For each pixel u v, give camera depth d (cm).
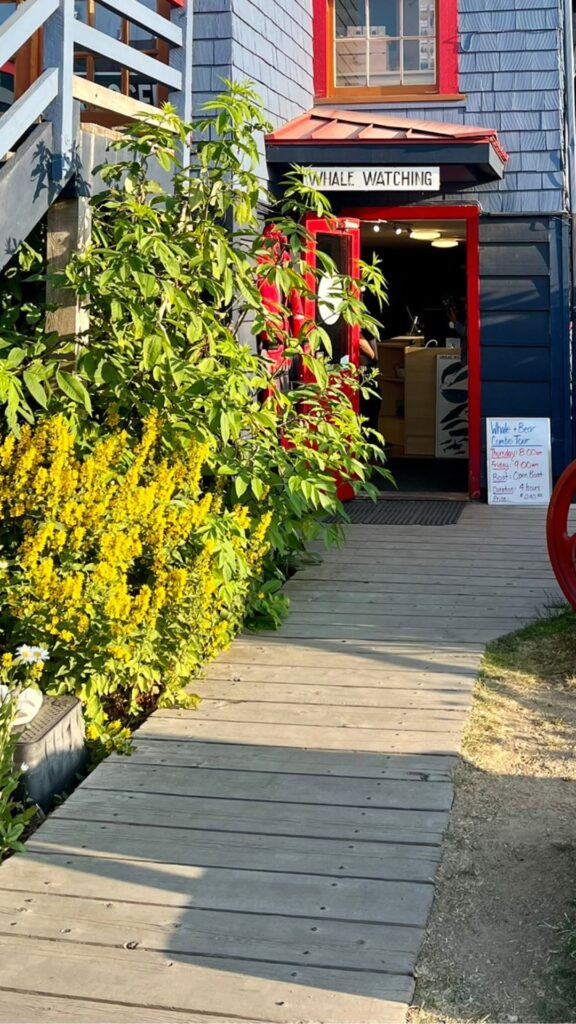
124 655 442
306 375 891
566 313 936
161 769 426
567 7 925
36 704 414
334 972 297
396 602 642
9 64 721
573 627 575
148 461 533
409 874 346
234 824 380
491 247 942
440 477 1098
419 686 509
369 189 860
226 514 532
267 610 593
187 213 600
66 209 545
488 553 757
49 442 482
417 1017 281
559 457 947
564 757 432
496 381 950
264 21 859
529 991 291
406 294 1416
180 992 289
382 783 410
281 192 901
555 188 930
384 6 961
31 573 437
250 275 617
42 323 555
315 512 655
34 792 399
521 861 354
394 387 1281
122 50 582
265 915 324
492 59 935
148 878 346
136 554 462
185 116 654
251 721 471
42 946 310
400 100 956
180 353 573
